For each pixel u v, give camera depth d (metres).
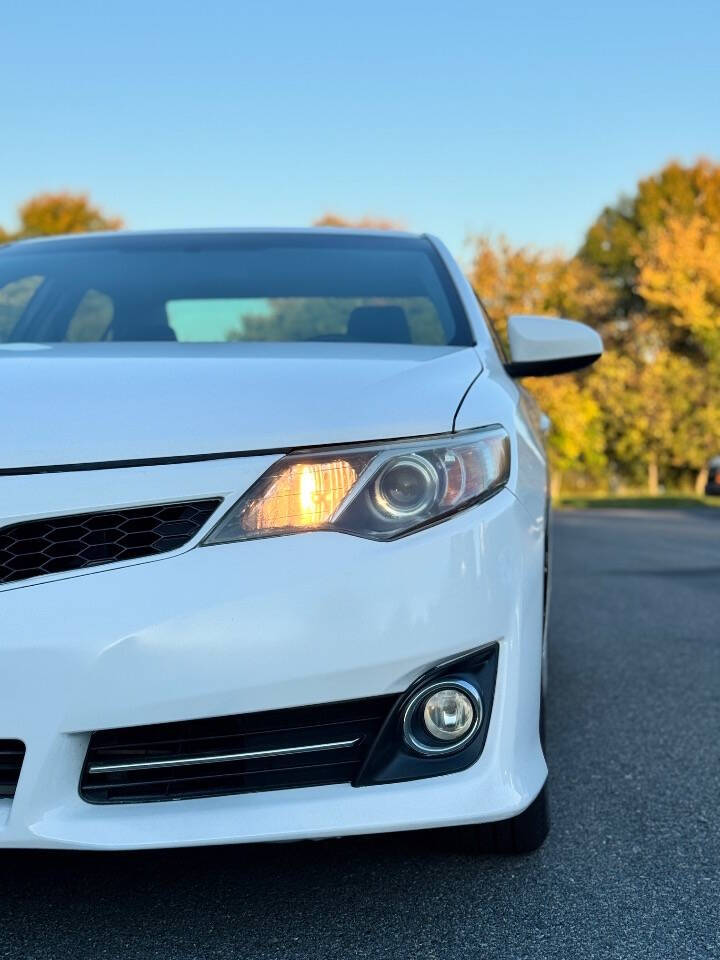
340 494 1.74
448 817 1.75
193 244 3.14
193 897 1.96
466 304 2.77
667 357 33.06
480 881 2.02
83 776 1.70
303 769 1.77
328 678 1.68
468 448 1.84
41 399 1.85
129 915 1.89
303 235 3.20
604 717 3.19
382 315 2.70
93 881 2.04
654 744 2.92
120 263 3.02
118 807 1.72
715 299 32.97
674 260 33.31
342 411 1.81
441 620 1.73
